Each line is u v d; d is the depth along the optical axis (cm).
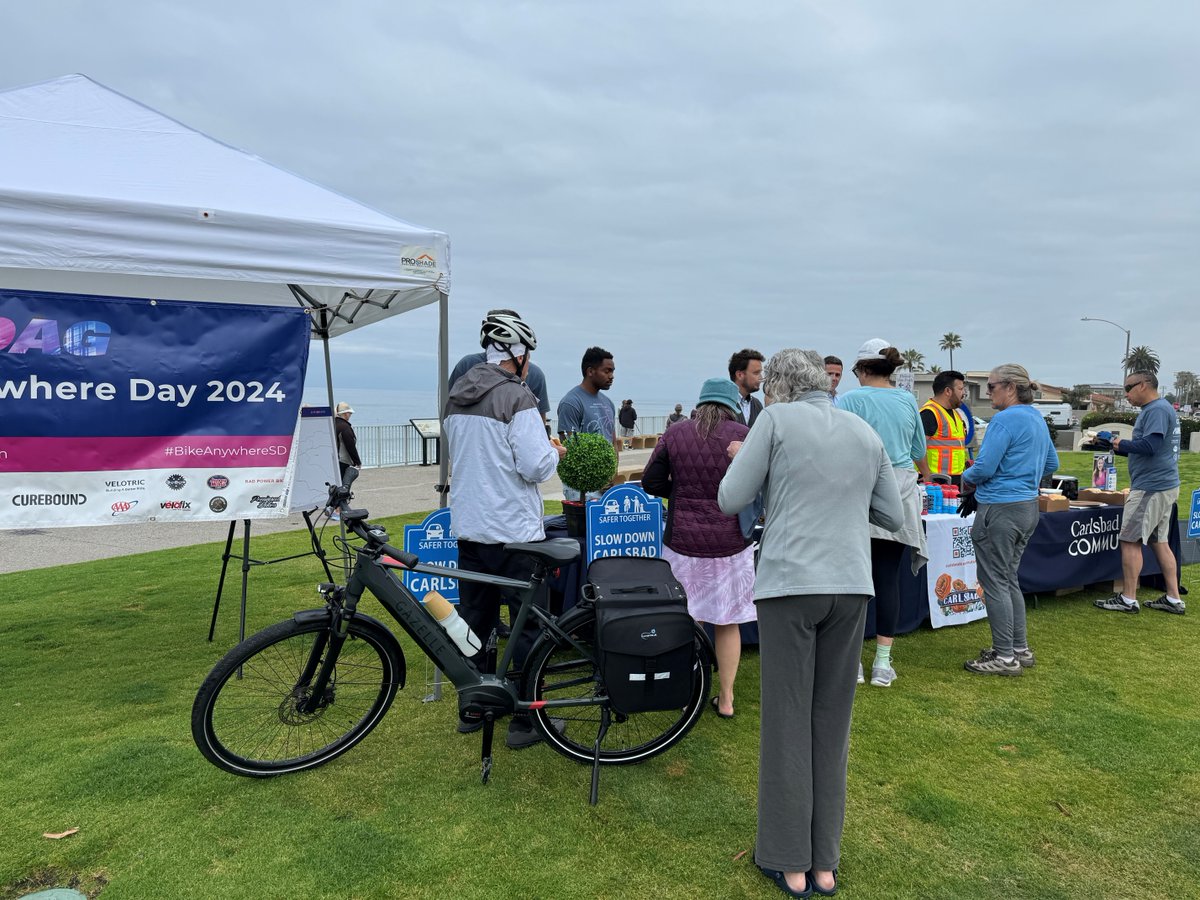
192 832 244
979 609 502
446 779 282
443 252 360
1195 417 3769
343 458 941
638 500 402
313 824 250
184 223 311
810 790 215
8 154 322
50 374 314
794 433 217
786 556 212
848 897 217
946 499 518
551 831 247
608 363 469
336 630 279
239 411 350
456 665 278
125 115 396
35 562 707
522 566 303
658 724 328
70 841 238
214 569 645
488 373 303
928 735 321
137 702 350
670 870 228
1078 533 538
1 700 352
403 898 213
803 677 213
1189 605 534
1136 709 349
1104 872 229
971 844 243
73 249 294
